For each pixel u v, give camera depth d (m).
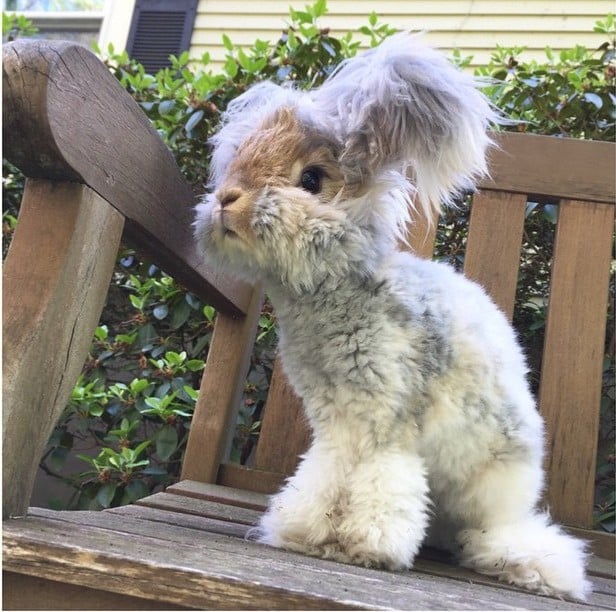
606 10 2.30
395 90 0.82
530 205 1.59
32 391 0.68
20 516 0.68
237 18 2.60
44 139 0.65
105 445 1.84
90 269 0.74
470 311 0.93
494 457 0.91
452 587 0.70
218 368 1.33
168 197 0.94
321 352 0.85
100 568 0.55
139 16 2.71
